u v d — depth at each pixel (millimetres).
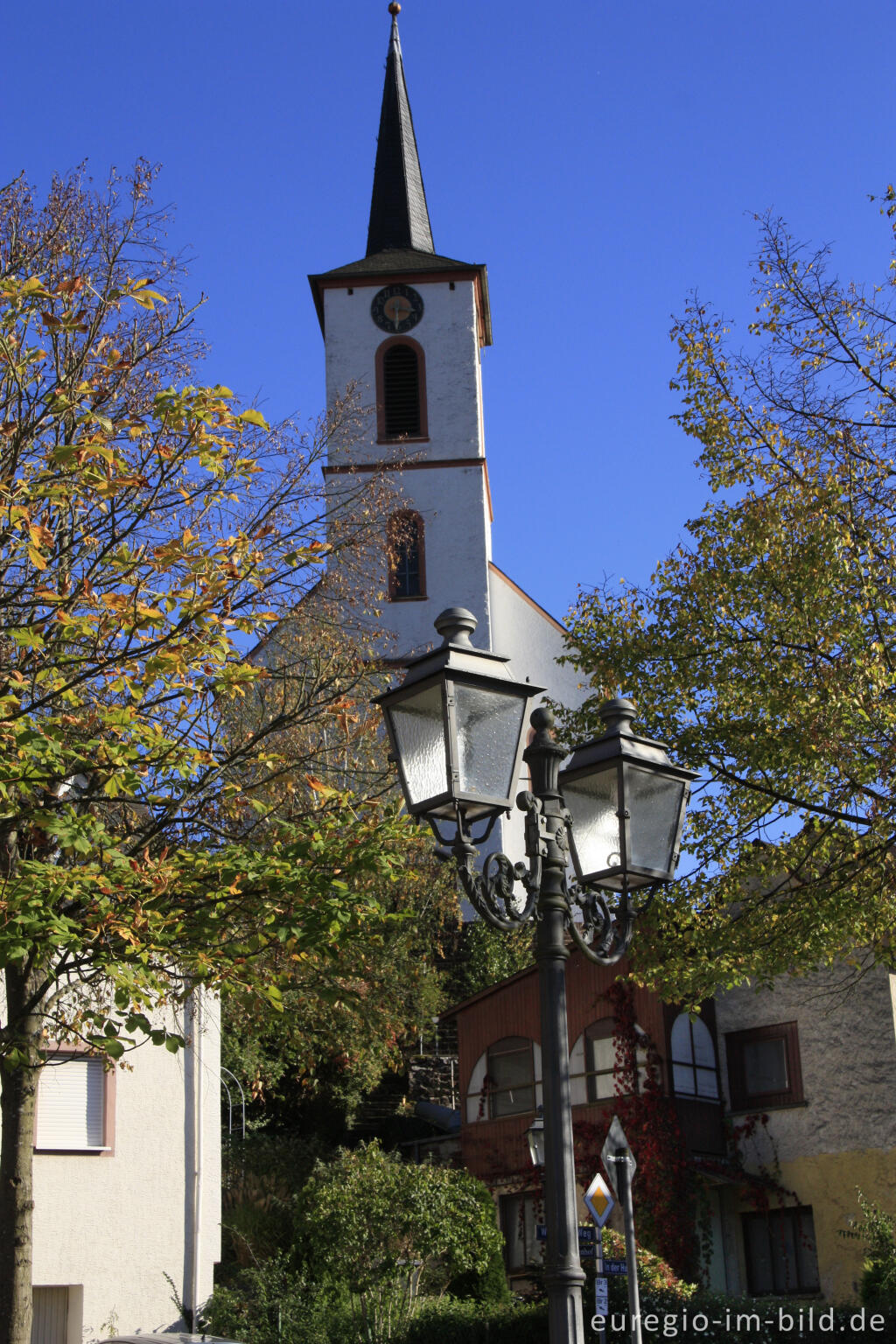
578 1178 22516
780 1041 22328
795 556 14812
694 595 15914
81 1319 15477
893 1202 20391
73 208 11891
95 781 10156
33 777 8609
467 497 40844
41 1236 15469
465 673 5695
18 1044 9445
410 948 23641
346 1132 26016
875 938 14586
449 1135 25250
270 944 9484
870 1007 21391
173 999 10711
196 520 11133
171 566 9773
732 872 15211
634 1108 21906
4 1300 9109
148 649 9406
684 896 15172
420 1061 29016
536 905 5805
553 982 5668
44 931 8344
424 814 5738
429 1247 18312
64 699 9945
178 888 9227
